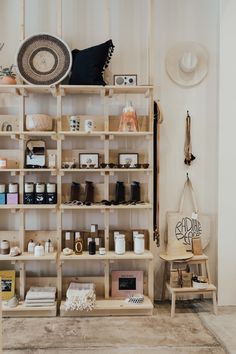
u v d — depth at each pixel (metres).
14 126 3.54
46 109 3.60
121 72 3.63
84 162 3.53
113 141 3.62
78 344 2.74
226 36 3.56
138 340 2.80
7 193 3.39
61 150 3.48
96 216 3.65
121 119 3.45
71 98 3.61
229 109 3.57
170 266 3.41
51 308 3.22
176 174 3.69
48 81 3.38
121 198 3.48
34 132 3.32
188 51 3.65
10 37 3.60
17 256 3.30
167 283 3.47
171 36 3.66
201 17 3.66
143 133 3.36
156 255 3.67
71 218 3.63
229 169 3.58
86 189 3.50
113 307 3.24
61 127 3.50
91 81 3.33
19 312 3.24
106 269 3.44
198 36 3.67
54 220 3.62
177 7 3.66
